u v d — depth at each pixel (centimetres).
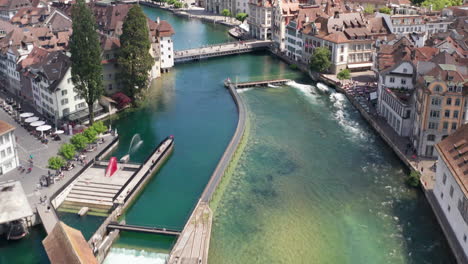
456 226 8500
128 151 12644
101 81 13700
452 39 16362
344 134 13525
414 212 9712
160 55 19650
